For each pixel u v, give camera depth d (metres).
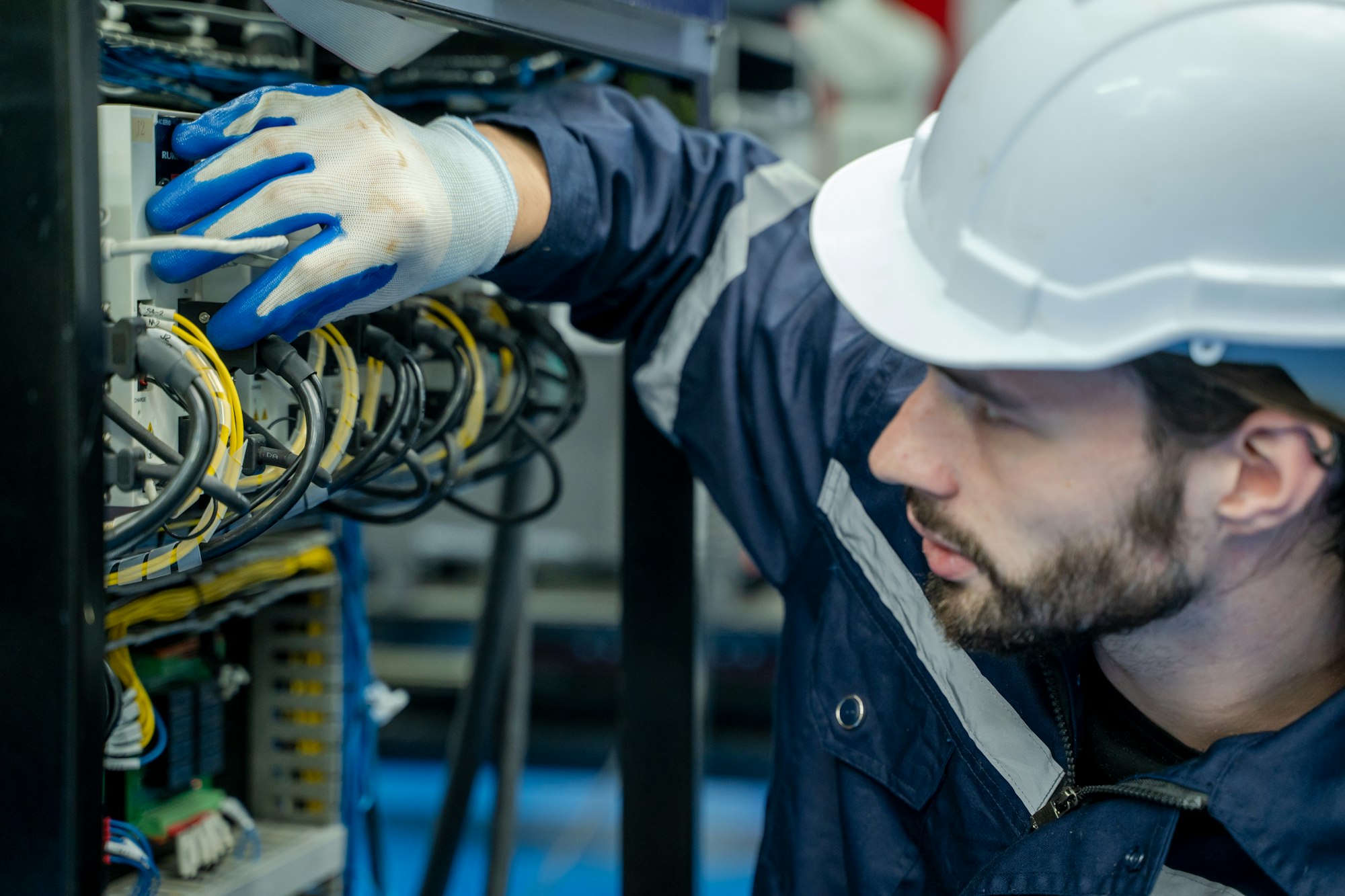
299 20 0.80
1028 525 0.69
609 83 1.20
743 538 1.08
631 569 1.25
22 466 0.57
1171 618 0.73
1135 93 0.62
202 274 0.71
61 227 0.55
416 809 2.86
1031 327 0.65
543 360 1.21
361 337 0.85
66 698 0.57
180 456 0.65
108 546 0.60
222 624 1.16
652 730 1.25
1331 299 0.61
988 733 0.91
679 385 1.08
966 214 0.68
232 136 0.74
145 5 0.93
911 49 3.18
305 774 1.18
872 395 1.00
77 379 0.56
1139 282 0.62
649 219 1.00
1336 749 0.74
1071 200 0.64
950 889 0.92
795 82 3.28
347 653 1.20
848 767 0.98
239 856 1.08
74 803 0.57
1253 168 0.61
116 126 0.67
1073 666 0.87
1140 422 0.65
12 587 0.58
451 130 0.87
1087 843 0.79
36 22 0.55
